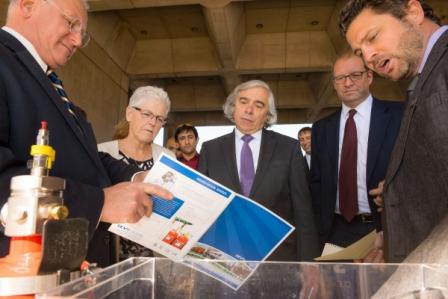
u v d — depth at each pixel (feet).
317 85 38.01
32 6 3.28
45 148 1.77
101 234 3.56
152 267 1.98
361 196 6.36
